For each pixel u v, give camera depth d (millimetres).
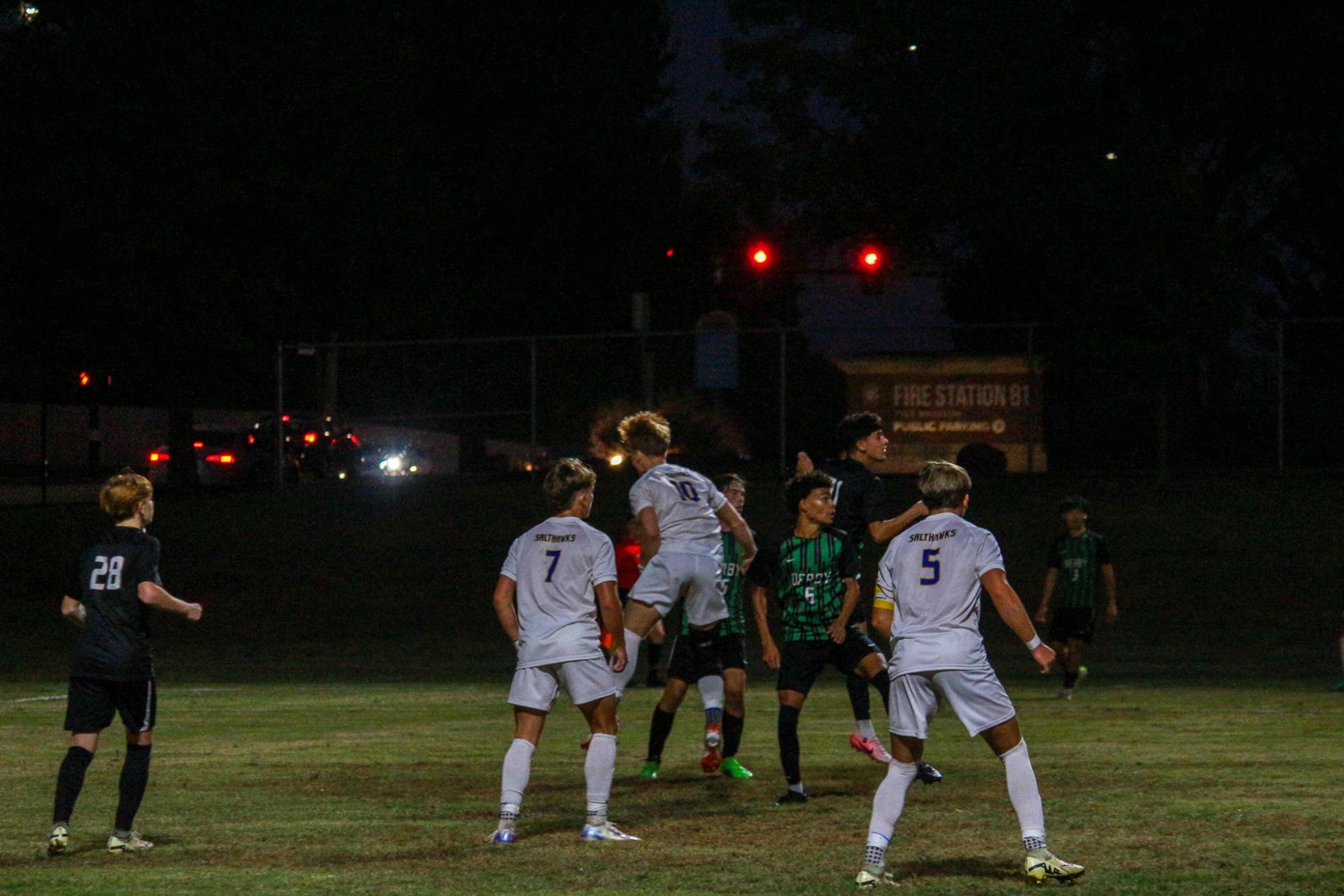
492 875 19562
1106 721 37281
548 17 158375
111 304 103125
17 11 108062
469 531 89312
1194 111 101375
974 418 96250
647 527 28812
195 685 50938
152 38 105375
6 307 106938
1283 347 97000
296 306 112000
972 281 110188
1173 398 106500
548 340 103062
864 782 27641
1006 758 19078
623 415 104875
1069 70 101688
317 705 43281
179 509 96438
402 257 117875
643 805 25250
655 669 49531
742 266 103562
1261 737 33719
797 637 25922
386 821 23797
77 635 69500
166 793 26625
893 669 19297
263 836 22500
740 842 21812
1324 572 74312
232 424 166250
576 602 22281
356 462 116250
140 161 104000
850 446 28984
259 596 77062
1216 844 20812
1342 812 23312
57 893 18484
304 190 108250
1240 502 87375
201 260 106250
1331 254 118000
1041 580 75500
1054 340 94625
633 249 159125
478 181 146875
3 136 103250
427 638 67812
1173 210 90750
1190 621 67062
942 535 19375
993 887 18438
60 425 166375
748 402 100562
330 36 114438
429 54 149875
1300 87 99250
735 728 28641
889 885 18609
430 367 119250
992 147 103125
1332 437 103938
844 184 119500
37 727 37406
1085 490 91625
